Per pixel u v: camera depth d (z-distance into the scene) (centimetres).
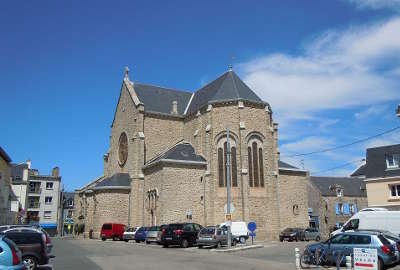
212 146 4197
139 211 4416
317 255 1850
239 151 4175
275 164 4366
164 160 4022
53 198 8069
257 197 4134
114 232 4269
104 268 1684
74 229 5962
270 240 4078
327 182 6556
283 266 1805
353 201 6400
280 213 4606
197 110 4581
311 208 6272
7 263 1144
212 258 2131
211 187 4078
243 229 3616
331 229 5669
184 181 4075
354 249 1471
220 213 4041
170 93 5494
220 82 4872
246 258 2153
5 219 4253
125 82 5281
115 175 4769
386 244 1781
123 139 5172
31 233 1658
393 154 3953
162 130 4900
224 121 4278
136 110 4822
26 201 6769
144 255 2311
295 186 4825
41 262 1627
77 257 2203
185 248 2973
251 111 4328
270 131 4375
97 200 4534
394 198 3772
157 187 4119
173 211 3947
